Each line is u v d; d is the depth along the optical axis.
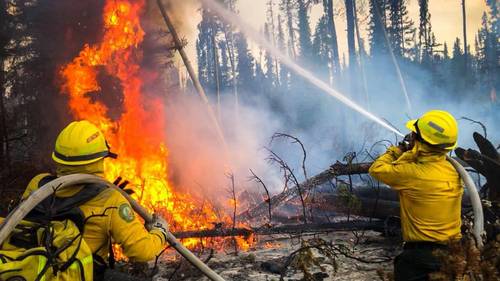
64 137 2.59
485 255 3.53
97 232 2.46
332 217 8.42
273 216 8.48
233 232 6.70
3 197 7.69
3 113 11.95
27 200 2.22
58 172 2.61
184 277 5.40
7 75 14.01
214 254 6.60
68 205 2.42
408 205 3.65
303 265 4.82
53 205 2.35
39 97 13.69
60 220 2.39
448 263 3.29
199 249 6.90
